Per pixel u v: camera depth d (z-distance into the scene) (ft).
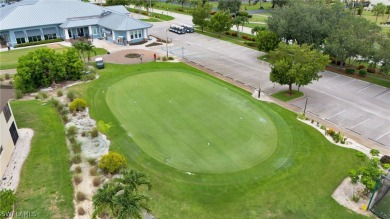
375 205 84.53
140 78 174.50
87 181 93.15
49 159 103.09
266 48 209.15
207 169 99.25
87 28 258.98
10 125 107.24
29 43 240.12
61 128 122.21
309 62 146.72
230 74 185.06
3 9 260.62
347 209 84.58
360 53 175.42
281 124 127.44
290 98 153.69
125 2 368.68
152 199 86.07
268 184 93.40
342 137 116.26
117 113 134.10
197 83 168.14
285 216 82.12
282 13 210.59
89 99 147.54
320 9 203.72
